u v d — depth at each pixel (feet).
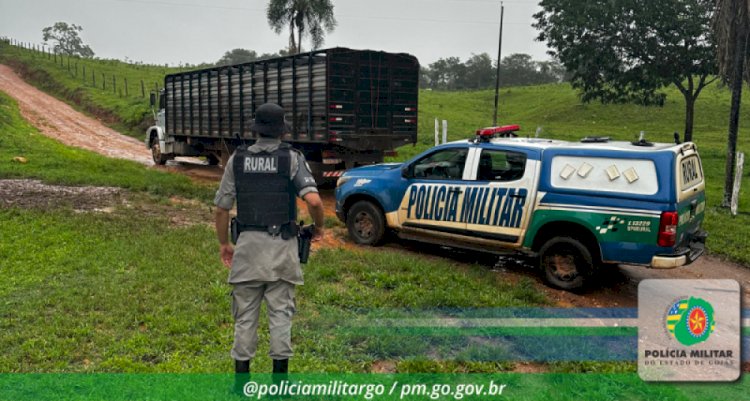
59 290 18.26
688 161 20.67
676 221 19.02
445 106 165.27
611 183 20.04
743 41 40.91
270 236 11.60
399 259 23.15
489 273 22.38
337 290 19.65
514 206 21.97
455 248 24.94
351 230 27.61
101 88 150.61
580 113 148.87
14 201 33.14
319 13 112.68
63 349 14.07
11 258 21.77
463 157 23.65
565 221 20.84
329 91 36.09
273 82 40.78
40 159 50.60
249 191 11.57
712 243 30.04
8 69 182.80
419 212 24.79
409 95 40.40
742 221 36.24
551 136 108.68
